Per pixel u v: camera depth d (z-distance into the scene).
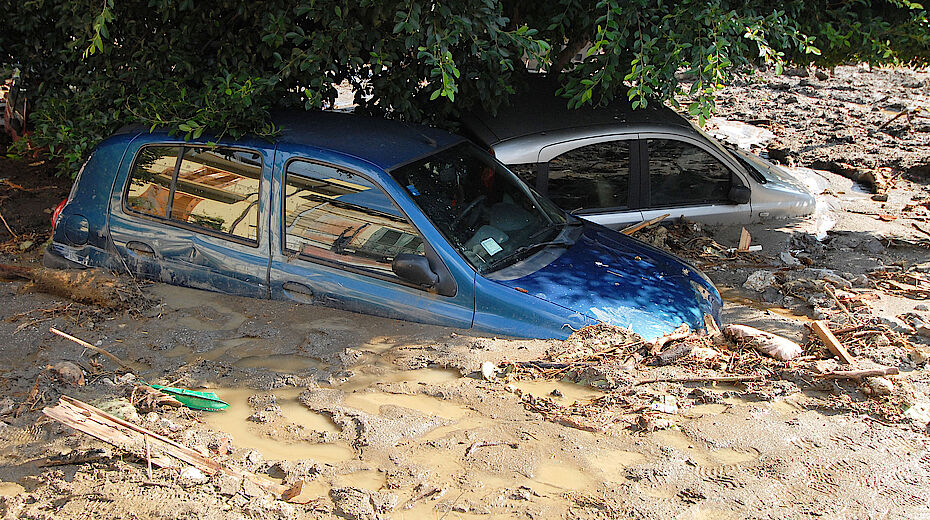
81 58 7.12
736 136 13.27
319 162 5.70
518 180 6.51
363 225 5.62
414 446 4.30
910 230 8.53
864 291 6.81
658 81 6.62
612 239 6.38
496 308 5.43
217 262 5.95
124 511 3.72
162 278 6.14
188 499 3.81
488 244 5.71
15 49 7.86
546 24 7.68
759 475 4.05
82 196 6.34
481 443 4.31
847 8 7.85
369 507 3.77
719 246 7.74
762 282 6.89
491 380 4.94
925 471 4.10
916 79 18.81
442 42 6.11
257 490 3.91
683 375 5.01
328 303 5.76
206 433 4.40
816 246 7.79
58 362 5.07
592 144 7.59
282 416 4.60
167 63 7.06
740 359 5.22
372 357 5.18
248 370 5.05
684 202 8.12
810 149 12.48
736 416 4.60
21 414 4.53
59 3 7.04
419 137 6.23
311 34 6.61
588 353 5.14
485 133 7.59
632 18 6.63
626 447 4.29
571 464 4.14
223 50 7.03
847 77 19.02
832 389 4.91
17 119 10.38
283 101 6.87
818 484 3.99
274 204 5.79
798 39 7.11
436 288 5.52
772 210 8.39
